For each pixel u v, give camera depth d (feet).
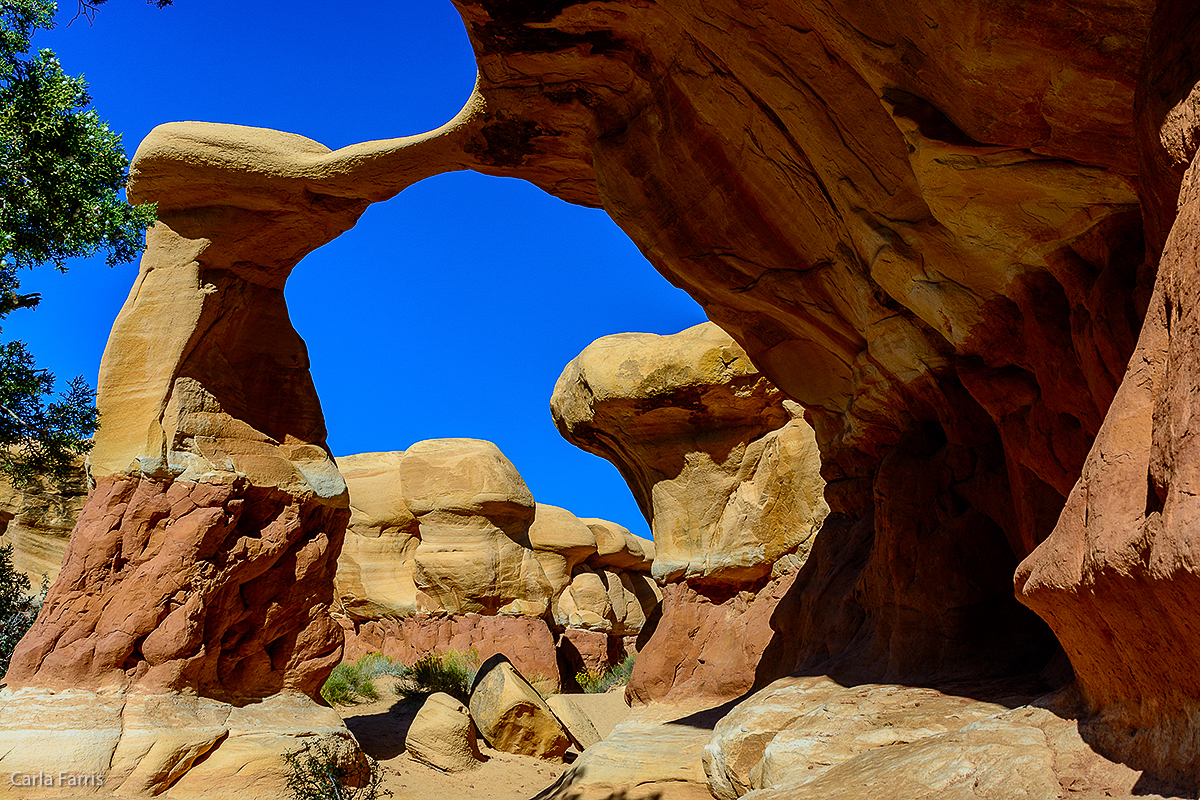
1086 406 20.06
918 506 27.68
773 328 37.63
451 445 116.57
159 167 45.27
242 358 49.44
